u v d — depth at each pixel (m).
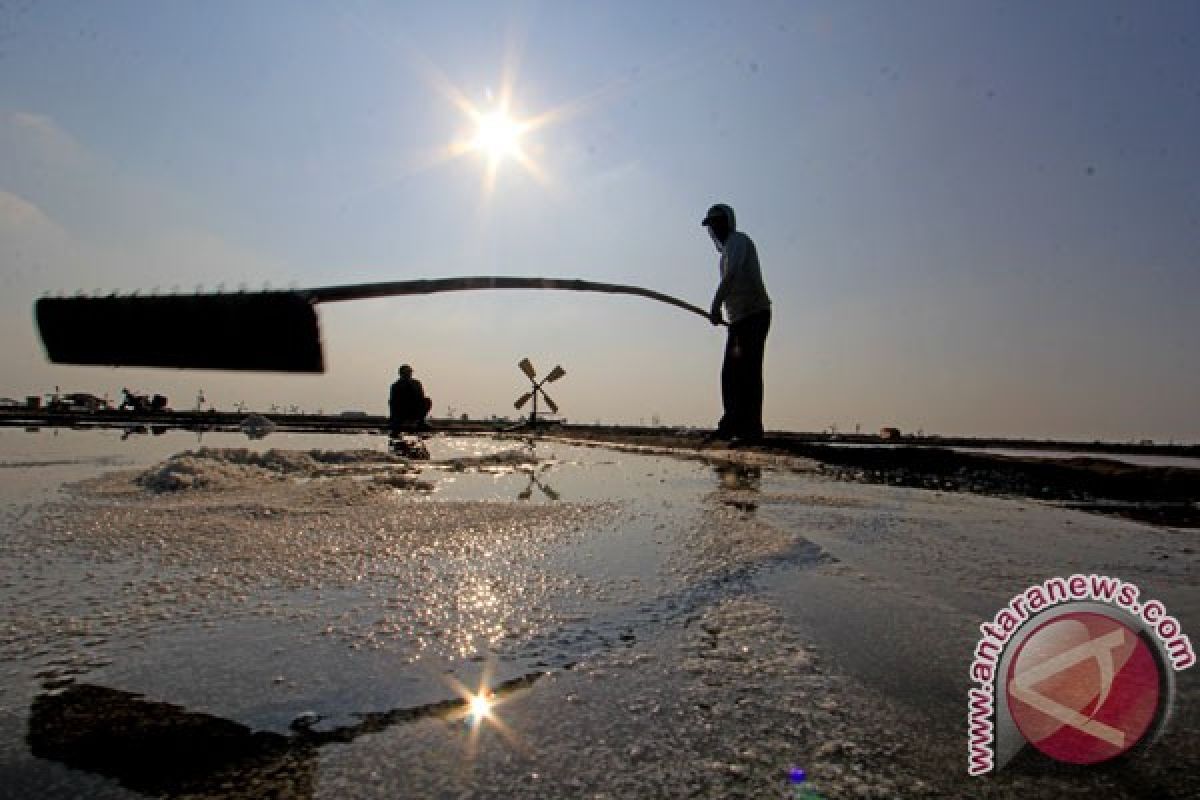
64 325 1.76
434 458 6.95
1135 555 2.38
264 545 2.20
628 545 2.29
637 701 1.06
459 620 1.46
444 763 0.87
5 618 1.44
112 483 3.76
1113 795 0.80
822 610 1.56
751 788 0.81
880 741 0.94
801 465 6.57
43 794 0.79
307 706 1.04
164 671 1.17
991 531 2.86
